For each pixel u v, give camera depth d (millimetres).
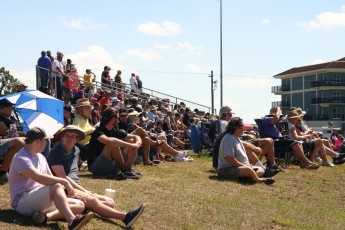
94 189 9156
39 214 6684
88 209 7332
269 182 12031
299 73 80375
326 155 16484
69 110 12781
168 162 14234
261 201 10398
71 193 6812
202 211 8836
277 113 14516
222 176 12062
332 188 12805
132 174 10703
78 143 11492
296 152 14594
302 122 16328
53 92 19750
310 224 9273
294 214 9852
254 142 13422
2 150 8555
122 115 12680
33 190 6816
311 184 12828
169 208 8680
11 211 7168
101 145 10516
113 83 27516
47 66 19500
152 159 13734
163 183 10602
